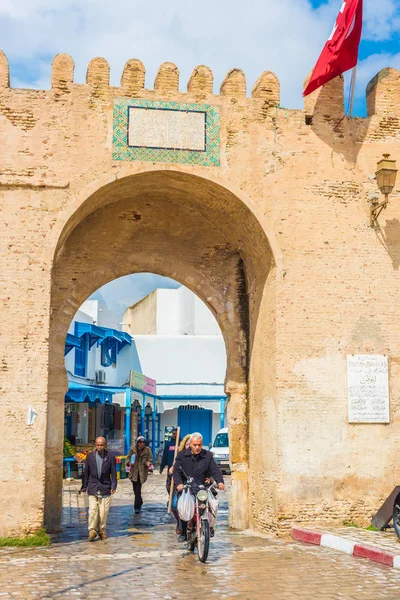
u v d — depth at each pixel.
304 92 14.15
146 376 35.84
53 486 14.08
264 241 13.77
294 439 13.14
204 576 9.10
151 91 13.66
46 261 12.70
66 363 30.03
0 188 12.80
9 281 12.52
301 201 13.84
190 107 13.74
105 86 13.51
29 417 12.14
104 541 12.33
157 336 39.97
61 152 13.12
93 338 34.09
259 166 13.80
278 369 13.29
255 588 8.38
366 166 14.22
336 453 13.26
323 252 13.77
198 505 10.43
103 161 13.25
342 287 13.74
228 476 29.83
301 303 13.55
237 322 15.68
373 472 13.34
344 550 11.02
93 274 15.23
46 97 13.23
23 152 12.98
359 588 8.38
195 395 38.03
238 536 13.30
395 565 9.66
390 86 14.62
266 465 13.77
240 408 15.34
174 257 15.67
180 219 15.80
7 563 10.05
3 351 12.28
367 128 14.37
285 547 11.62
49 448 14.18
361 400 13.47
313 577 9.02
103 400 27.77
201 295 15.74
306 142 14.06
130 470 17.20
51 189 12.97
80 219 14.21
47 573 9.30
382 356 13.66
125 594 8.07
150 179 14.00
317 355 13.46
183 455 10.95
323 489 13.11
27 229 12.76
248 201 13.62
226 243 15.89
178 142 13.59
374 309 13.80
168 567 9.73
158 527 14.35
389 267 13.98
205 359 39.91
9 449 12.01
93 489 12.47
